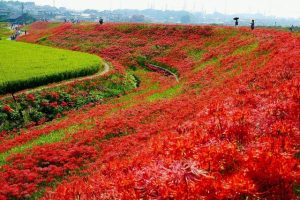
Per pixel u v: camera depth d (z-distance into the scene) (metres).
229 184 6.81
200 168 7.63
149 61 57.88
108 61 56.50
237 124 10.40
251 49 37.91
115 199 7.95
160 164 8.21
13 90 34.69
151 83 45.91
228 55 42.44
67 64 44.97
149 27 74.44
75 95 37.09
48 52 58.94
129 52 64.38
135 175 8.25
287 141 8.52
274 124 9.88
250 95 14.45
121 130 23.91
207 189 6.92
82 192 10.60
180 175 7.31
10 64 43.84
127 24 80.25
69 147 22.05
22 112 32.12
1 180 18.36
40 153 21.23
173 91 34.53
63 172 18.98
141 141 20.42
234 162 8.12
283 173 7.11
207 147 8.68
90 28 86.62
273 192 7.00
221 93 23.06
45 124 31.84
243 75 26.16
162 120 23.42
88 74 44.03
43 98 34.62
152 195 7.20
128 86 43.91
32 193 17.25
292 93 12.37
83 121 28.77
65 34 87.62
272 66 22.56
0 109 31.28
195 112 21.31
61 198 11.20
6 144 26.28
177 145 9.32
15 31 168.25
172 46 61.94
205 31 62.38
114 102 37.25
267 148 8.18
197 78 35.53
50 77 38.50
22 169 19.66
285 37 36.06
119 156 18.98
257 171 7.27
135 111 27.88
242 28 55.50
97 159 19.95
